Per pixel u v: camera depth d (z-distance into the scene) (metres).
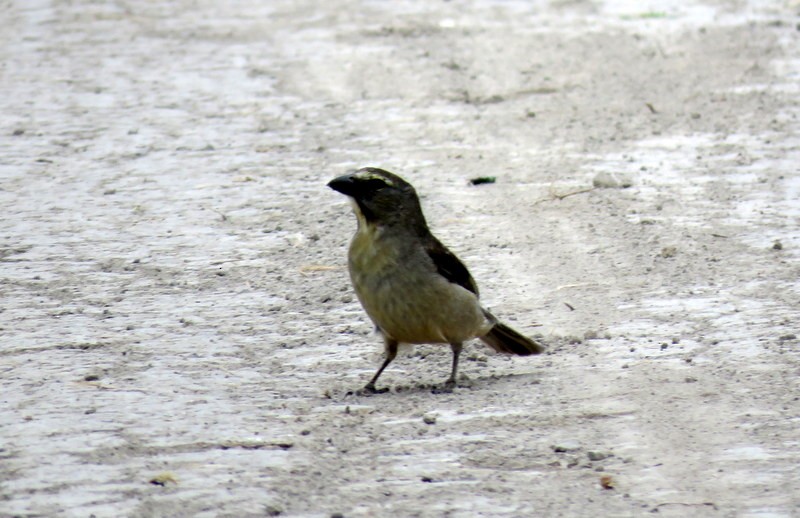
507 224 15.27
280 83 23.08
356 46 26.03
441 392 10.41
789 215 15.20
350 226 15.32
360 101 21.70
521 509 8.15
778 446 9.04
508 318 12.22
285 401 10.21
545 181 17.00
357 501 8.31
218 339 11.77
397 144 19.08
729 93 21.44
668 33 26.31
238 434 9.45
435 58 24.73
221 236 15.02
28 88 22.97
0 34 27.80
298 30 27.77
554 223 15.27
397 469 8.80
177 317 12.39
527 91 22.11
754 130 19.20
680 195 16.16
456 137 19.41
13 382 10.63
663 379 10.48
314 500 8.34
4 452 9.13
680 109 20.59
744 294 12.64
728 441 9.16
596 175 16.92
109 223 15.54
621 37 26.12
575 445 9.14
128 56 25.53
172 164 18.19
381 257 10.27
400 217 10.26
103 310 12.61
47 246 14.67
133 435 9.45
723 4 29.16
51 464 8.92
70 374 10.83
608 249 14.21
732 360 10.88
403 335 10.48
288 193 16.72
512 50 25.27
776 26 26.58
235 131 19.95
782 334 11.49
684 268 13.50
